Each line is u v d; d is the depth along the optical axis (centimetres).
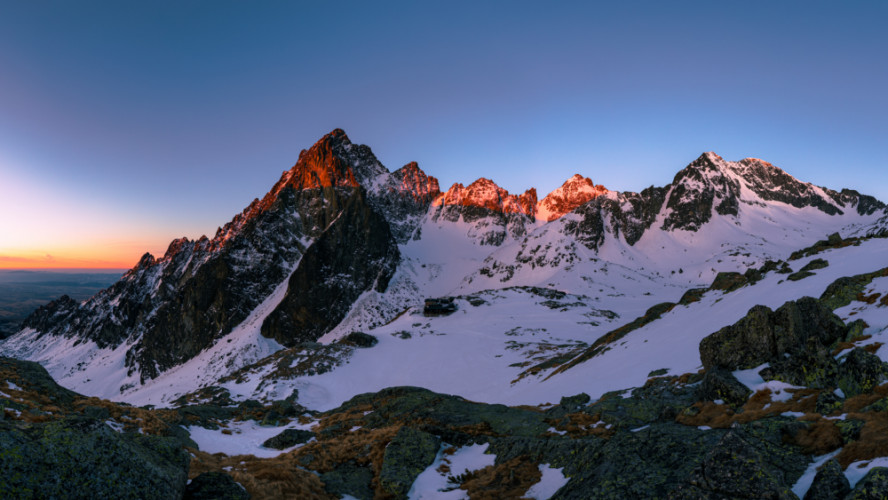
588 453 2312
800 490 1505
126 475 1473
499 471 2584
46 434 1428
